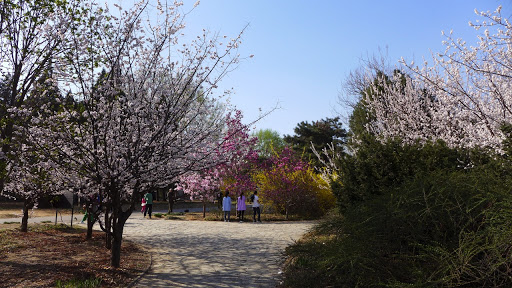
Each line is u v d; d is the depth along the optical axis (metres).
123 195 9.86
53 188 11.02
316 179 21.52
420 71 11.09
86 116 7.59
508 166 6.41
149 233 14.71
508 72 9.43
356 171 9.38
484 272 4.16
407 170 8.24
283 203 21.27
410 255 5.06
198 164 9.02
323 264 5.57
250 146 20.72
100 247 10.90
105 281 7.00
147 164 7.97
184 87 8.34
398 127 12.39
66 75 7.48
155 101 7.99
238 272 7.82
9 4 9.34
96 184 8.38
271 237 13.27
